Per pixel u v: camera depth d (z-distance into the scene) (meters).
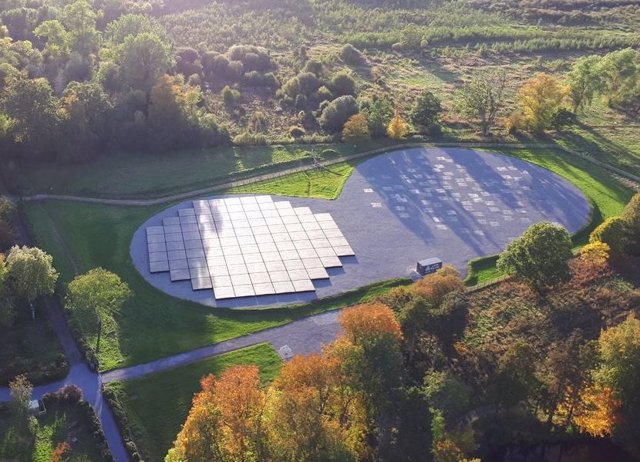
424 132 143.38
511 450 73.50
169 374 76.75
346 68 180.62
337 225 108.94
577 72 157.00
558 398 71.75
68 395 71.25
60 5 182.75
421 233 108.44
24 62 145.50
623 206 119.44
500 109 160.00
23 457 64.62
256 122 145.12
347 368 65.06
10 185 111.75
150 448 67.19
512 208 117.50
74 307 79.88
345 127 136.00
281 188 119.44
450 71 186.62
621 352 70.75
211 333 84.12
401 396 63.47
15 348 78.12
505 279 98.06
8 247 94.25
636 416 69.75
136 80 137.75
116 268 93.94
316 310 89.81
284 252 100.75
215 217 108.75
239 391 59.19
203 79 164.00
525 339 85.50
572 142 145.12
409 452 58.62
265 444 56.44
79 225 103.62
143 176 119.50
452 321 75.88
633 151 142.12
